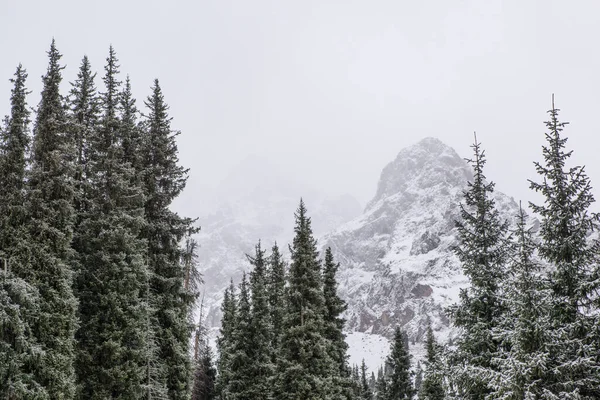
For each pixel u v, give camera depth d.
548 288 16.53
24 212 19.30
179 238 28.69
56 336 19.03
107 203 23.94
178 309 27.30
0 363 16.77
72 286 22.56
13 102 19.64
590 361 14.63
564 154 17.28
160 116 28.89
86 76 25.38
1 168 19.14
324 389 28.50
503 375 15.19
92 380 21.38
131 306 22.48
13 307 17.22
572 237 16.72
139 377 22.42
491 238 20.53
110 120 25.27
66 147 20.81
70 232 20.59
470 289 20.03
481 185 21.23
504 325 17.45
